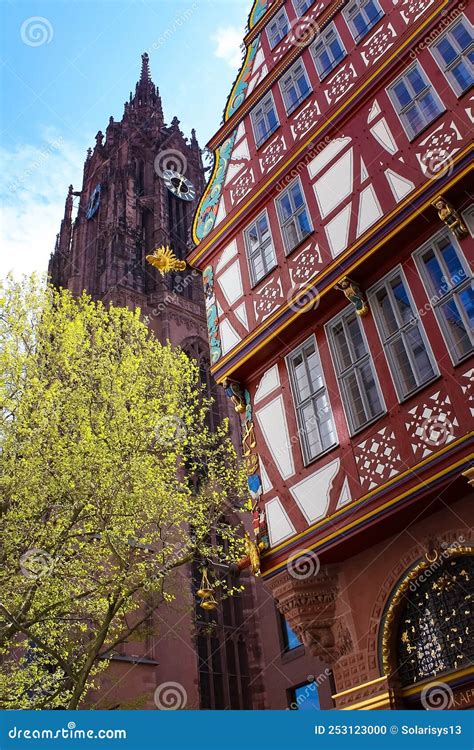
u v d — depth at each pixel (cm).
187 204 6550
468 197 1272
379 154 1484
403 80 1512
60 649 2000
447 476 1109
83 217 6694
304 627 1327
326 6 1828
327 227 1552
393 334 1328
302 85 1841
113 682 2827
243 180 1916
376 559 1278
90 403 2114
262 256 1750
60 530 1875
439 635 1180
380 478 1245
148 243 5888
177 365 2617
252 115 1988
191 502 2425
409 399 1240
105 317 2605
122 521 1939
